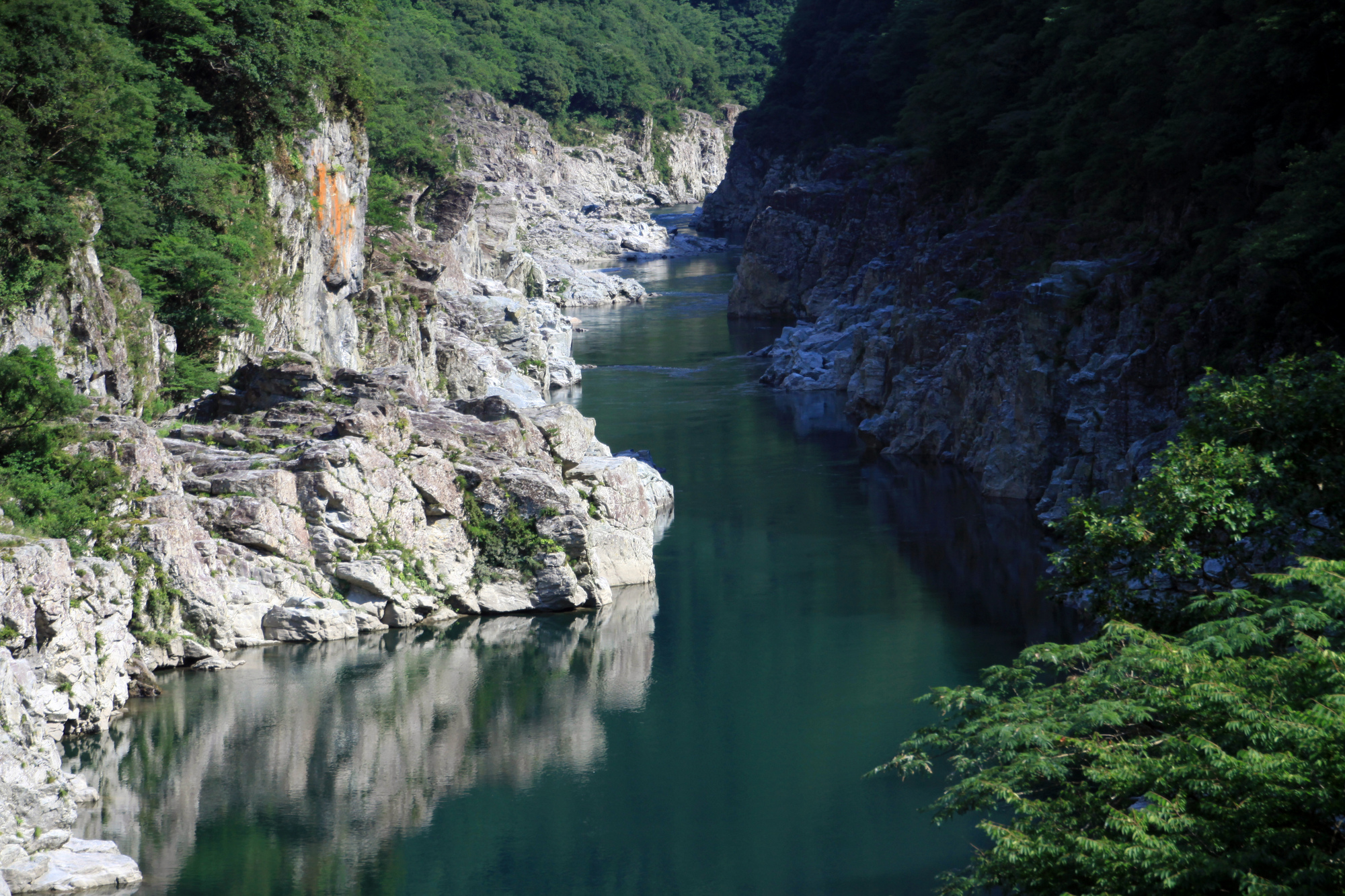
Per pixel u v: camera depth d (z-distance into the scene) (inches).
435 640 1915.6
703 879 1244.5
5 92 1995.6
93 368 2055.9
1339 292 1952.5
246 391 2235.5
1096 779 845.8
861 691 1745.8
